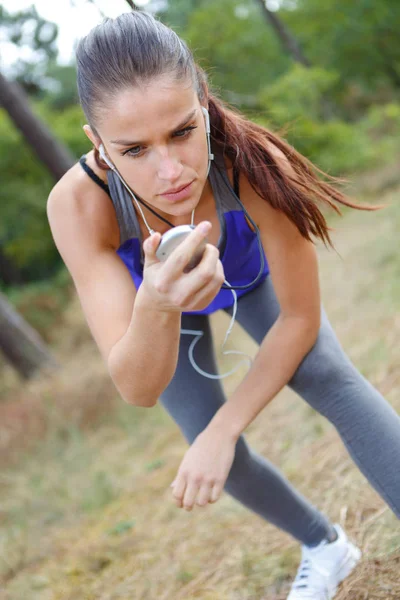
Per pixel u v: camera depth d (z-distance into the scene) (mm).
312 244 1509
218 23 16469
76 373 6750
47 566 3074
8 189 12461
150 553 2662
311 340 1527
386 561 1808
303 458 2803
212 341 1816
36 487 4301
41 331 10297
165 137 1141
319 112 12414
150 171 1171
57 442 5211
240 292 1723
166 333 1119
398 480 1512
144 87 1106
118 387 1270
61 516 3738
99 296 1361
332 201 1554
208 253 988
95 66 1131
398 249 5695
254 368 1526
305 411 3289
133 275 1647
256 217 1472
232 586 2129
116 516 3336
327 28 16344
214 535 2541
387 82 16984
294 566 2074
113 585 2545
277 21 16359
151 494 3414
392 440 1516
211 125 1404
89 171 1415
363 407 1530
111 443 4887
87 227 1400
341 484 2338
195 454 1475
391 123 13500
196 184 1200
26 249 13234
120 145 1157
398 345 3445
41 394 6176
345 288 5676
